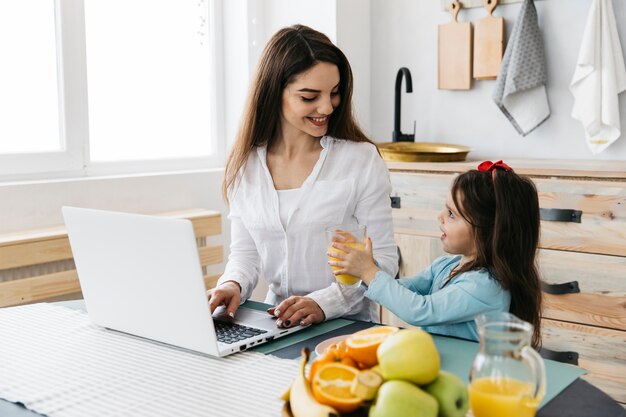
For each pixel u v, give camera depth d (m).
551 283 2.47
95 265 1.45
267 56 1.77
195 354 1.34
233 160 1.87
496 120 3.11
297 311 1.50
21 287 2.33
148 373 1.24
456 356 1.28
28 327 1.53
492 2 3.00
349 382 0.92
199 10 3.33
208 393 1.14
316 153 1.84
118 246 1.38
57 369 1.27
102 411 1.08
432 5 3.22
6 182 2.60
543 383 0.90
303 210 1.78
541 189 2.47
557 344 2.47
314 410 0.89
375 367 0.92
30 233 2.46
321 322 1.54
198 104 3.37
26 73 2.69
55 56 2.77
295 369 1.25
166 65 3.21
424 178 2.75
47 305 1.72
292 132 1.82
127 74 3.05
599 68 2.72
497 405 0.88
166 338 1.39
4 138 2.65
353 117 1.90
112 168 2.97
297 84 1.70
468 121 3.19
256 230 1.82
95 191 2.77
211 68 3.40
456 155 2.84
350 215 1.82
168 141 3.25
